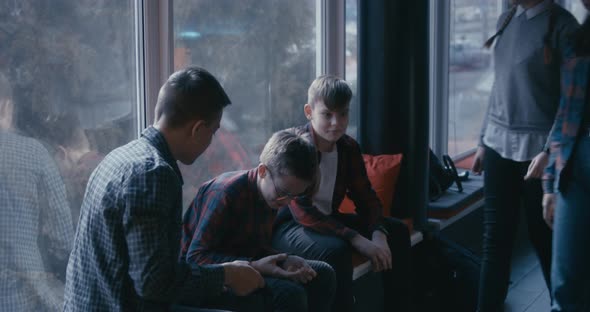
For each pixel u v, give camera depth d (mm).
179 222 2074
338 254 2963
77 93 2699
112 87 2844
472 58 5793
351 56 4199
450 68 5465
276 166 2531
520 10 3197
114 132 2865
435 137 5316
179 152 2170
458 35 5543
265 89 3613
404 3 3926
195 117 2131
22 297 2492
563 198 2658
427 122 4020
